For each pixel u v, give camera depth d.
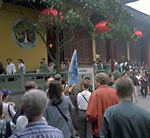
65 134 2.92
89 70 7.68
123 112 1.92
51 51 20.05
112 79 4.21
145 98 11.82
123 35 10.38
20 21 14.27
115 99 3.04
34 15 15.09
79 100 4.23
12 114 3.41
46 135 1.43
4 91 3.49
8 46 13.52
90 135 4.13
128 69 21.23
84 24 10.37
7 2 13.48
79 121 4.22
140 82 12.77
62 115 2.98
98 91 3.12
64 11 10.88
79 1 10.77
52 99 2.98
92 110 3.01
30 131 1.42
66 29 18.75
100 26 13.85
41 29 10.38
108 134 1.93
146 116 1.90
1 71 5.36
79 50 20.38
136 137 1.82
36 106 1.46
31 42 14.91
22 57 14.29
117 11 10.23
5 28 13.41
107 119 1.95
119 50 26.97
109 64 20.27
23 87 9.45
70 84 5.77
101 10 10.30
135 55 29.94
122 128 1.85
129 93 2.04
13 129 2.48
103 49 23.78
